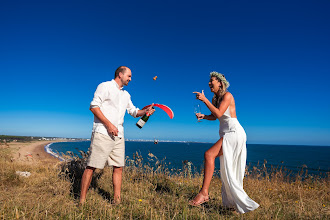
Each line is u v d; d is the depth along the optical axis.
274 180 5.62
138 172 5.15
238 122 2.96
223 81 3.06
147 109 3.62
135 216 2.57
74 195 3.36
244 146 2.86
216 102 3.17
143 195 3.48
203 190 2.96
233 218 2.72
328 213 2.95
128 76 3.21
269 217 2.72
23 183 3.79
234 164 2.85
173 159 32.03
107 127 2.95
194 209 2.81
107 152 3.00
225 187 2.89
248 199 2.58
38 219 2.21
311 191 4.72
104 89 3.01
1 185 3.61
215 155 2.95
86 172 2.94
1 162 5.36
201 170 5.62
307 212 2.97
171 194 3.77
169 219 2.44
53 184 3.64
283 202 3.65
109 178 4.56
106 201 3.02
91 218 2.29
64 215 2.40
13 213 2.29
